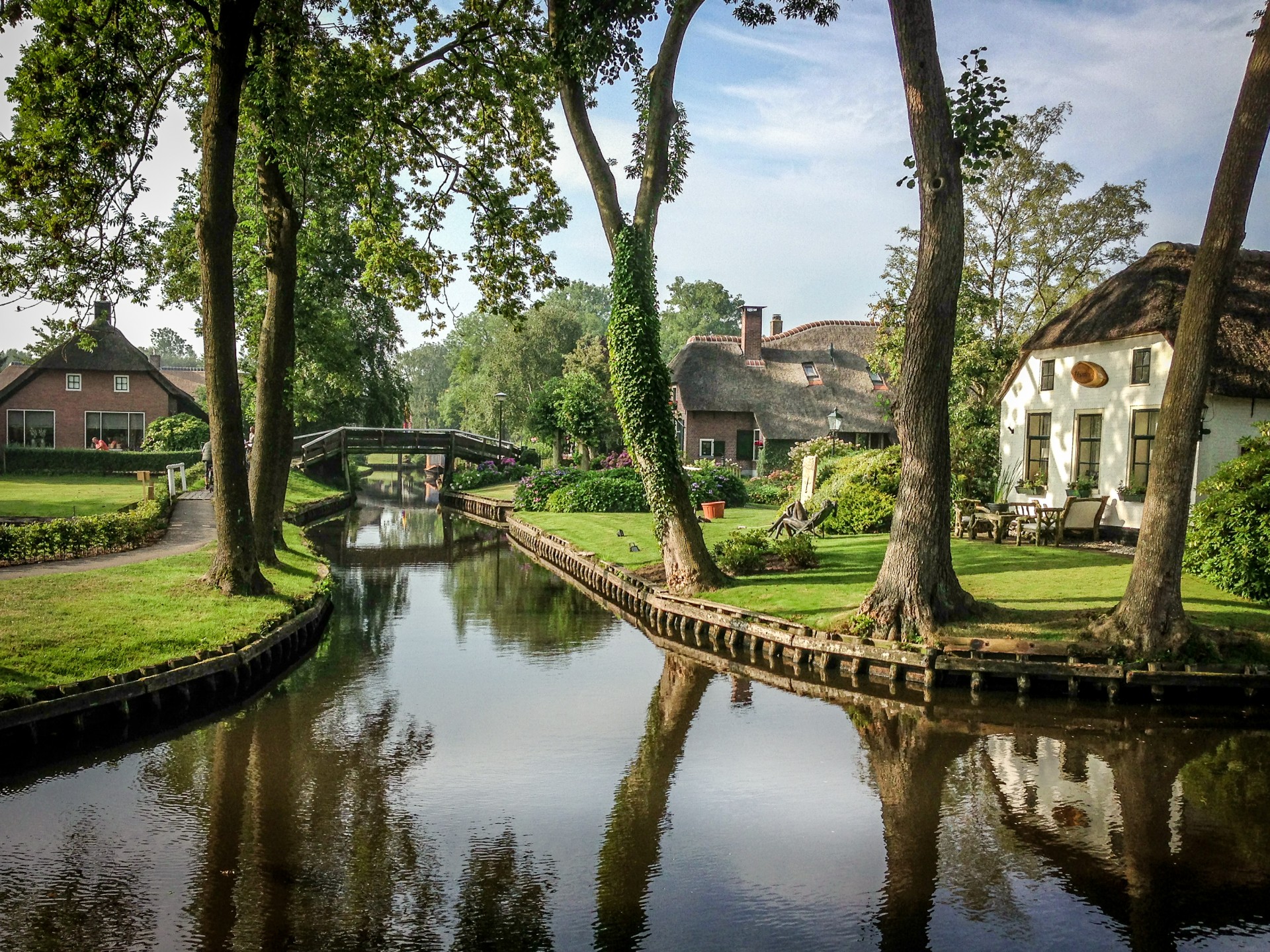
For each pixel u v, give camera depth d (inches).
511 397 2246.6
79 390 1715.1
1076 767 344.8
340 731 398.0
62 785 329.7
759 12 619.2
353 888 250.2
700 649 569.0
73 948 216.8
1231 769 341.1
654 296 615.5
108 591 540.4
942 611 469.4
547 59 559.8
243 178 713.0
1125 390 745.6
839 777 338.3
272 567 682.8
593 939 224.2
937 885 253.6
